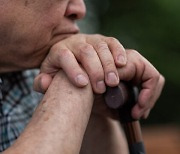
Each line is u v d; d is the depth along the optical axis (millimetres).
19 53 666
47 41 664
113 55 636
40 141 543
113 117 757
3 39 648
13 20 639
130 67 646
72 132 570
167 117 3479
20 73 807
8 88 790
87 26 3629
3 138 746
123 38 3811
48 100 600
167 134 1767
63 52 632
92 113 762
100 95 707
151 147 1613
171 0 3725
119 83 638
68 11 679
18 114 780
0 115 750
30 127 565
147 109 689
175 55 3627
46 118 574
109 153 778
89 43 648
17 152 526
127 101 664
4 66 686
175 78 3531
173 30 3678
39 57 677
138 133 695
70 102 596
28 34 650
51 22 656
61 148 547
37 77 656
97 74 614
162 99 3494
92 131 777
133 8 3836
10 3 634
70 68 617
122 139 809
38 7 646
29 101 805
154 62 3627
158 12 3750
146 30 3738
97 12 3895
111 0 3936
